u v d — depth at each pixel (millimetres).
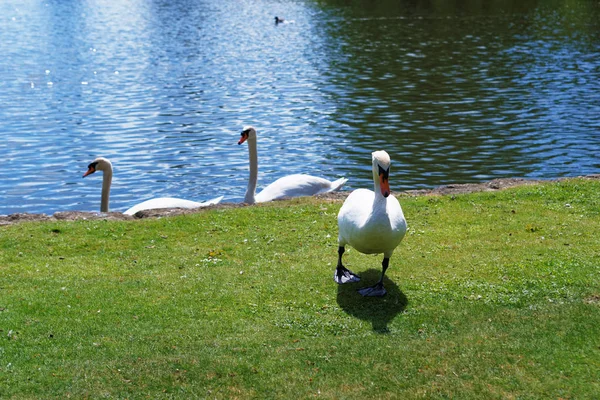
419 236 11023
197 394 6836
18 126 26188
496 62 40406
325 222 11898
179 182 19766
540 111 27812
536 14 66438
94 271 9758
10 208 17547
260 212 12398
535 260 9891
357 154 22234
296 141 24000
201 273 9672
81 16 74062
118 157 22297
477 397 6770
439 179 19391
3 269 9750
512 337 7820
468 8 73000
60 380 7004
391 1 82188
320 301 8875
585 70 37312
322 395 6816
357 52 45625
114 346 7664
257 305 8734
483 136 24094
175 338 7871
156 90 33906
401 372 7191
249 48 49094
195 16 73438
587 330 7895
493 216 11914
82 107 29875
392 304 8766
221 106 30047
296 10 77000
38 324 8094
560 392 6820
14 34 57875
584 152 21844
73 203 17969
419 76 36438
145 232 11391
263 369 7242
